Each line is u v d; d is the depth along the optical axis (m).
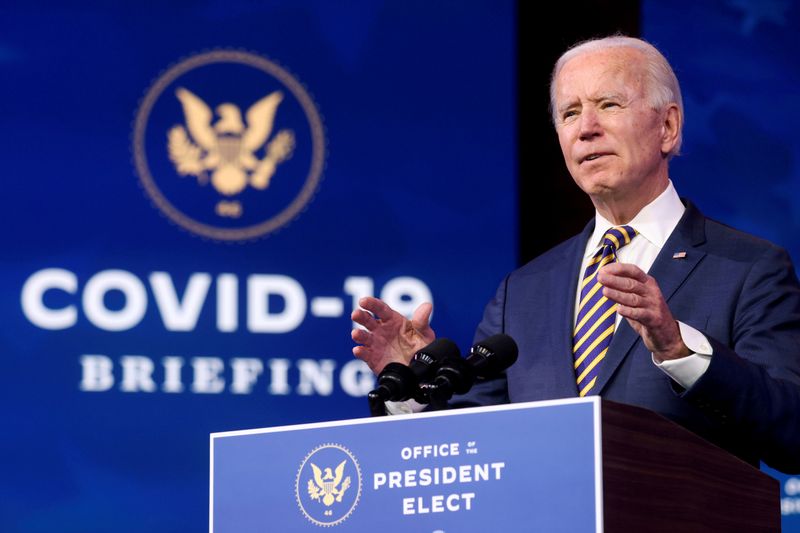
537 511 5.02
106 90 13.25
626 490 5.02
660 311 5.87
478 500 5.14
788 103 14.55
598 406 4.98
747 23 14.59
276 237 13.33
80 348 12.77
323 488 5.49
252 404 13.00
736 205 14.27
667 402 6.67
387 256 13.58
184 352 12.94
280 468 5.62
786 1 14.71
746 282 6.88
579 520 4.94
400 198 13.69
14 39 13.16
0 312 12.71
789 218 14.38
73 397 12.72
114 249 12.99
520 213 15.76
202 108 13.39
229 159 13.35
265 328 13.14
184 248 13.10
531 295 7.62
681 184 14.20
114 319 12.88
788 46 14.66
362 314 6.96
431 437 5.29
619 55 7.39
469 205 13.81
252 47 13.59
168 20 13.46
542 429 5.07
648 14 14.46
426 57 13.95
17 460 12.58
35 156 13.02
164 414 12.83
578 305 7.41
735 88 14.46
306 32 13.73
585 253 7.62
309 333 13.23
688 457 5.30
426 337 7.02
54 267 12.87
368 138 13.71
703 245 7.17
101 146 13.14
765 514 5.63
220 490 5.75
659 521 5.12
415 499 5.27
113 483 12.68
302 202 13.46
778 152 14.42
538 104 15.86
